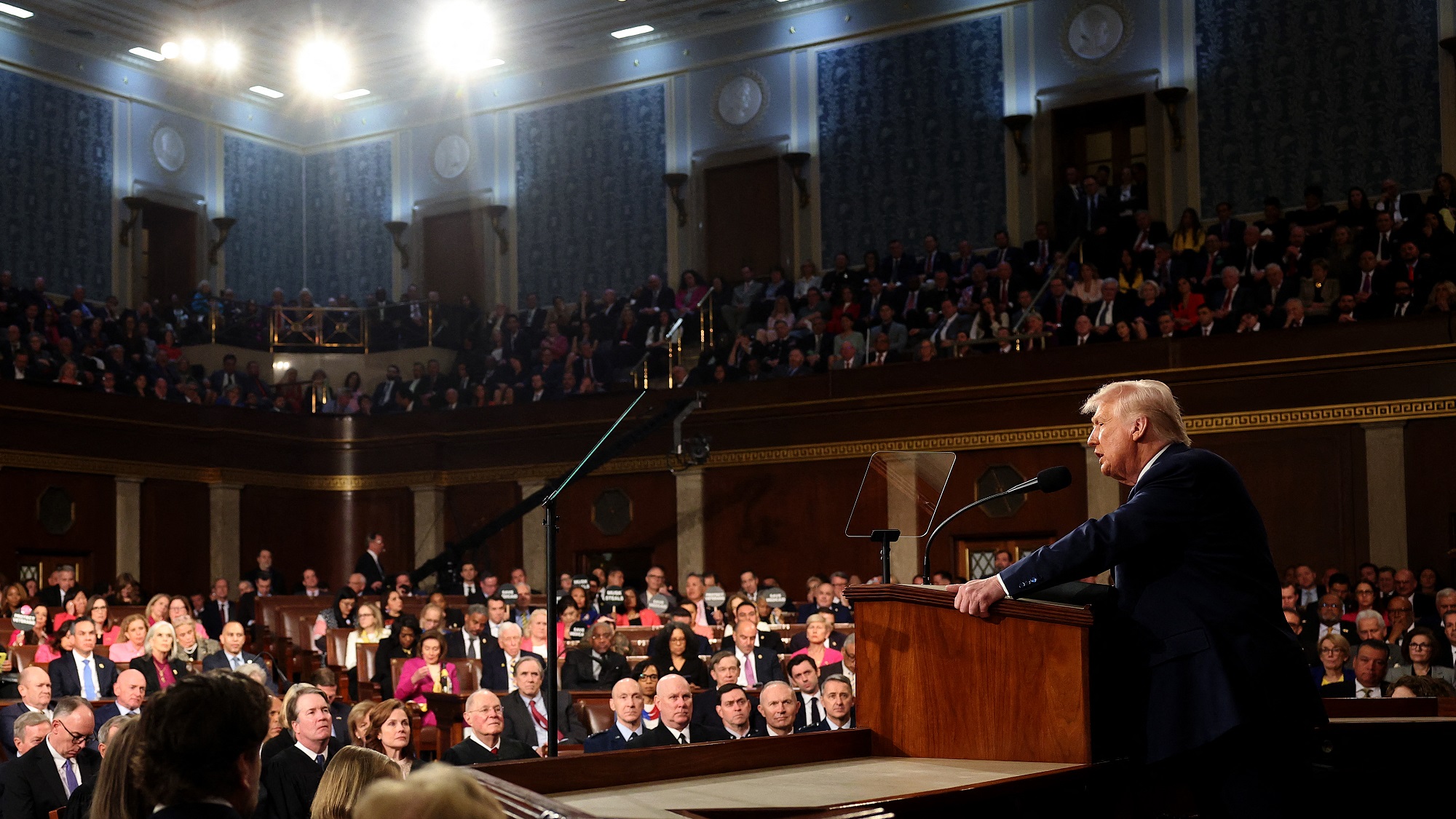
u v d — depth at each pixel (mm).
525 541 17688
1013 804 2822
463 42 21422
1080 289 15875
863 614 3459
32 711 6543
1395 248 14516
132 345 18422
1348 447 13383
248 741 2328
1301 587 12547
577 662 10406
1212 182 17500
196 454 17609
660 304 19031
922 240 19094
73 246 20203
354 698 11070
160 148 21469
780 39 20203
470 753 6781
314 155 23547
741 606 10641
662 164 20938
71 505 16219
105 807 3480
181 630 10797
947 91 19094
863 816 2424
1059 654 3125
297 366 20500
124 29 20312
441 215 22500
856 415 15781
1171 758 3133
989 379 14953
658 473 16984
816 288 18031
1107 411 3451
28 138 19719
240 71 21875
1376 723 3699
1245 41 17453
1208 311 14289
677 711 7004
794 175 19891
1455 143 16219
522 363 19391
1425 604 12172
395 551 18594
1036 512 14742
